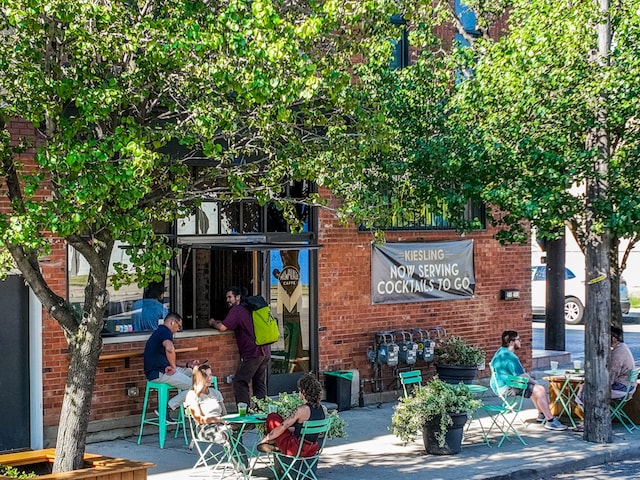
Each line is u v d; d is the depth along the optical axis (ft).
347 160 34.09
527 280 59.52
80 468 29.30
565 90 39.68
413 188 40.83
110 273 42.27
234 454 35.96
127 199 26.91
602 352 42.37
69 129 28.07
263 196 33.65
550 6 40.47
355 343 51.11
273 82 28.25
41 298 29.40
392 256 52.49
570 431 44.70
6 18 28.60
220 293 46.26
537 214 39.04
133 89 31.17
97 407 41.27
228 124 30.86
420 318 53.98
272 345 48.24
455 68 42.65
